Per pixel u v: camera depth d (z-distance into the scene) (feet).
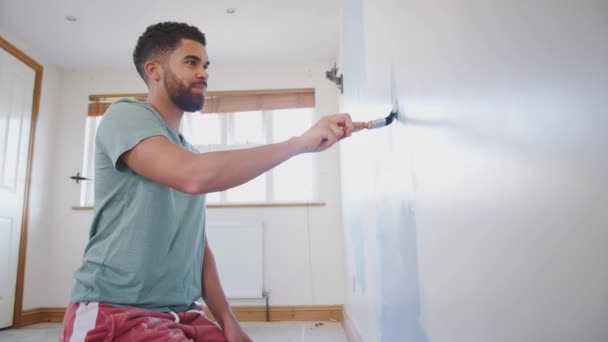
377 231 5.17
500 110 1.59
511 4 1.47
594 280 1.05
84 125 13.25
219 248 12.09
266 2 10.25
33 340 9.85
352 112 8.21
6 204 11.12
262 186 12.97
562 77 1.17
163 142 2.64
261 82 13.32
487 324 1.79
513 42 1.47
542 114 1.28
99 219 3.04
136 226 2.90
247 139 13.20
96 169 3.04
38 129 12.35
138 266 2.88
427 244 2.81
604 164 1.00
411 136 3.22
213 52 12.59
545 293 1.29
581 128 1.09
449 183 2.29
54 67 13.17
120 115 2.85
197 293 3.45
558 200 1.20
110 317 2.65
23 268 11.57
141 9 10.34
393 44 3.94
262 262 12.11
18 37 11.55
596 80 1.02
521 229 1.44
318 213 12.40
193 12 10.55
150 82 3.38
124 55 12.66
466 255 2.04
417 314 3.14
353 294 8.65
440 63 2.42
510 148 1.52
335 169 12.60
